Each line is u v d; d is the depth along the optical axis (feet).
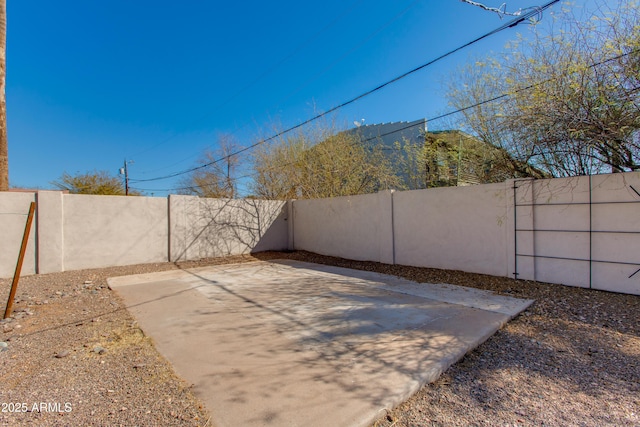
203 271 26.84
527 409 7.50
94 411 7.38
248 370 9.32
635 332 11.52
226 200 35.96
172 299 17.69
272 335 12.12
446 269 23.45
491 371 9.36
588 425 6.91
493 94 26.99
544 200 18.60
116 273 25.98
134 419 7.08
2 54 25.53
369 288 19.61
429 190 24.52
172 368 9.50
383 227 28.04
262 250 38.65
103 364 9.80
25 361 10.05
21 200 24.50
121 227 29.17
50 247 25.44
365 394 7.96
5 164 25.73
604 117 16.57
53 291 19.80
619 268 16.08
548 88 17.98
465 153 32.01
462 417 7.27
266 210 39.14
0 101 25.43
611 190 16.31
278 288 20.06
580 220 17.30
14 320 14.10
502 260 20.43
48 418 7.13
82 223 27.20
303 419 7.00
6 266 23.75
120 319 14.25
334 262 30.27
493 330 12.18
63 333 12.51
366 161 40.45
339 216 32.89
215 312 15.19
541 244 18.74
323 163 41.29
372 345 11.02
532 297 16.29
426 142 37.81
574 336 11.50
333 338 11.75
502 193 20.38
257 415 7.17
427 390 8.45
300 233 38.91
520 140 21.02
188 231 33.17
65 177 60.13
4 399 7.91
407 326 12.78
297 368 9.41
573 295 16.11
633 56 15.42
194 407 7.51
